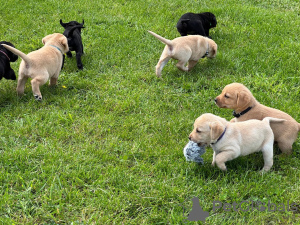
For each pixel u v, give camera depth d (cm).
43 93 260
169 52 273
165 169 219
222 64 296
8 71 257
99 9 371
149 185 210
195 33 323
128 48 309
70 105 255
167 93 268
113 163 221
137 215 200
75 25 295
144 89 271
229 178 214
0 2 364
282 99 265
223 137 211
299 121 246
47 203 200
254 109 229
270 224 199
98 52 304
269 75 289
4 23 332
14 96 254
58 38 264
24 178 210
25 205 198
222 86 276
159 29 339
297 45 318
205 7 392
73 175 212
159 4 390
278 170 222
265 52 311
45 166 214
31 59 244
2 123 238
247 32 341
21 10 355
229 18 368
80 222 195
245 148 214
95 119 244
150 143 233
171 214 198
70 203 201
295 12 401
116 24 342
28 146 226
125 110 254
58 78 275
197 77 284
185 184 212
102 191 206
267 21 362
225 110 255
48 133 234
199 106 260
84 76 279
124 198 204
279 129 224
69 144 229
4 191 204
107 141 232
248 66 294
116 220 197
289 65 296
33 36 318
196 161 216
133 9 372
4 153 218
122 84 274
